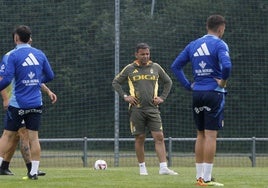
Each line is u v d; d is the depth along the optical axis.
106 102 65.75
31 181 28.11
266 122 66.19
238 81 66.19
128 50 67.88
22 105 28.53
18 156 51.44
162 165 35.06
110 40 66.31
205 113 26.41
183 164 54.50
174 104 65.75
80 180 28.94
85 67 66.06
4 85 28.25
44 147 64.06
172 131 65.69
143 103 34.88
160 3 68.81
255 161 54.28
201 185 26.41
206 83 26.42
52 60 66.00
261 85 66.19
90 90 65.88
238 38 66.56
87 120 65.50
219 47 26.19
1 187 25.47
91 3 66.81
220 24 26.72
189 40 67.38
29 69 28.59
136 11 68.88
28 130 29.09
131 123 35.00
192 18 67.31
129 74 35.12
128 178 30.41
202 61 26.42
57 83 65.88
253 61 66.50
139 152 34.69
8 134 28.98
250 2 66.75
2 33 65.38
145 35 67.88
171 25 67.62
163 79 35.62
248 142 66.06
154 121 35.09
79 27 66.19
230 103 66.19
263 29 66.50
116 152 51.38
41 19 65.75
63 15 66.06
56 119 65.69
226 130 66.12
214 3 67.19
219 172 36.69
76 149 64.06
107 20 66.75
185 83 27.45
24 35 28.80
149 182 28.06
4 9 65.31
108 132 65.38
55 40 66.00
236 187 26.16
